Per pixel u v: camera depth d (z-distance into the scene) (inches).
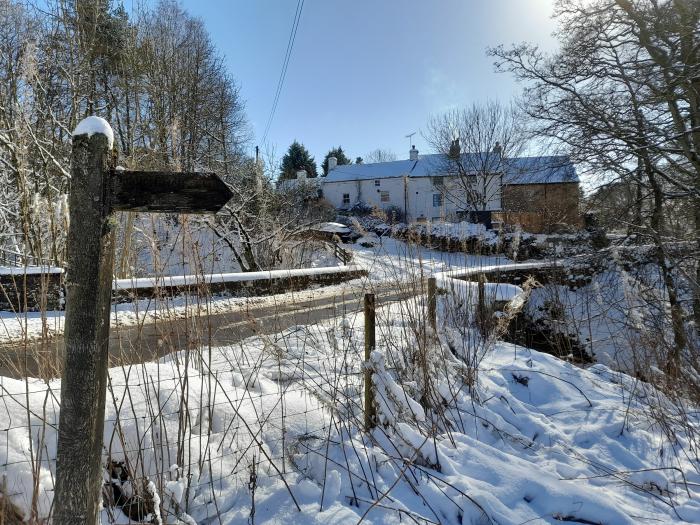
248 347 171.9
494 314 197.2
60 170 335.0
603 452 127.0
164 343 119.7
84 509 60.8
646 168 395.9
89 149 59.9
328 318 254.4
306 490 91.8
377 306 171.3
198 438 95.7
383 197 1481.3
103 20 484.4
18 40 365.7
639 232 394.0
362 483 97.0
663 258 364.2
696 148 376.5
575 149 417.7
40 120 358.9
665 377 168.7
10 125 285.9
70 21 415.2
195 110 751.7
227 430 98.5
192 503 84.3
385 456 104.6
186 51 791.7
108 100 550.3
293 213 601.9
